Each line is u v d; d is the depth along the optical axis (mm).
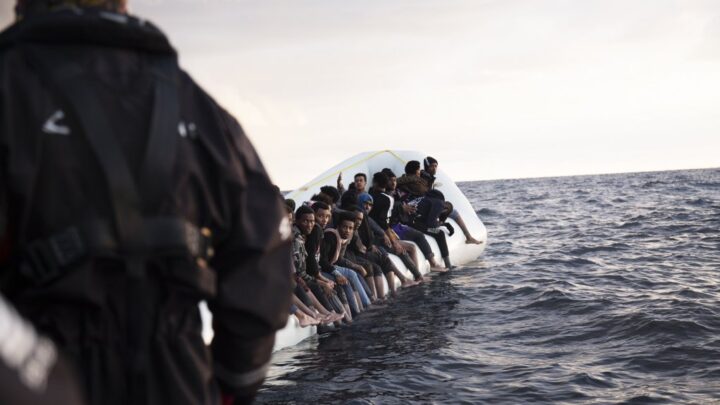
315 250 6465
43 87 883
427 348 5609
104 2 989
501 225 18188
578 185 54312
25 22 930
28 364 556
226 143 1010
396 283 8570
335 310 6602
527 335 5934
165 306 925
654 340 5484
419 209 9602
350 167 10547
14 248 868
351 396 4379
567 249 11898
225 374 1045
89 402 872
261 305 995
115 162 883
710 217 16500
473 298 7699
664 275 8594
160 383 915
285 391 4527
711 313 6242
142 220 894
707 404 4031
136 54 975
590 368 4848
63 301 856
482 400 4234
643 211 20156
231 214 1000
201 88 1048
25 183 837
